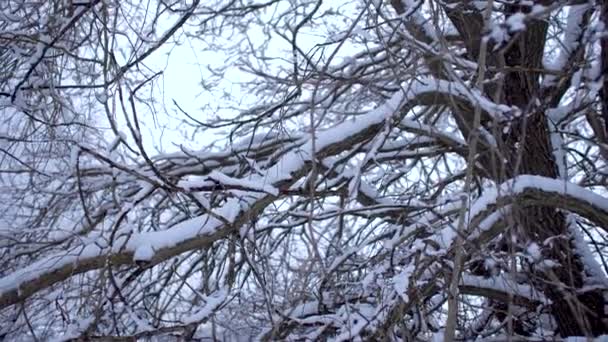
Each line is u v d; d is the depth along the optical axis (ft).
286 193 18.16
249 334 21.88
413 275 15.72
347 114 23.68
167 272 22.82
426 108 22.74
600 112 20.56
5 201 22.61
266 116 21.08
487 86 18.83
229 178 17.01
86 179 23.18
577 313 12.09
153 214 23.15
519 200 16.79
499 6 18.31
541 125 20.11
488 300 22.90
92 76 19.85
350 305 18.07
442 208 19.03
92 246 17.42
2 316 20.29
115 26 16.34
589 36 12.49
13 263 21.09
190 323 16.65
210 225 17.99
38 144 21.88
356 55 22.56
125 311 18.33
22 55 18.98
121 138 15.38
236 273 21.48
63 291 18.37
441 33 13.37
